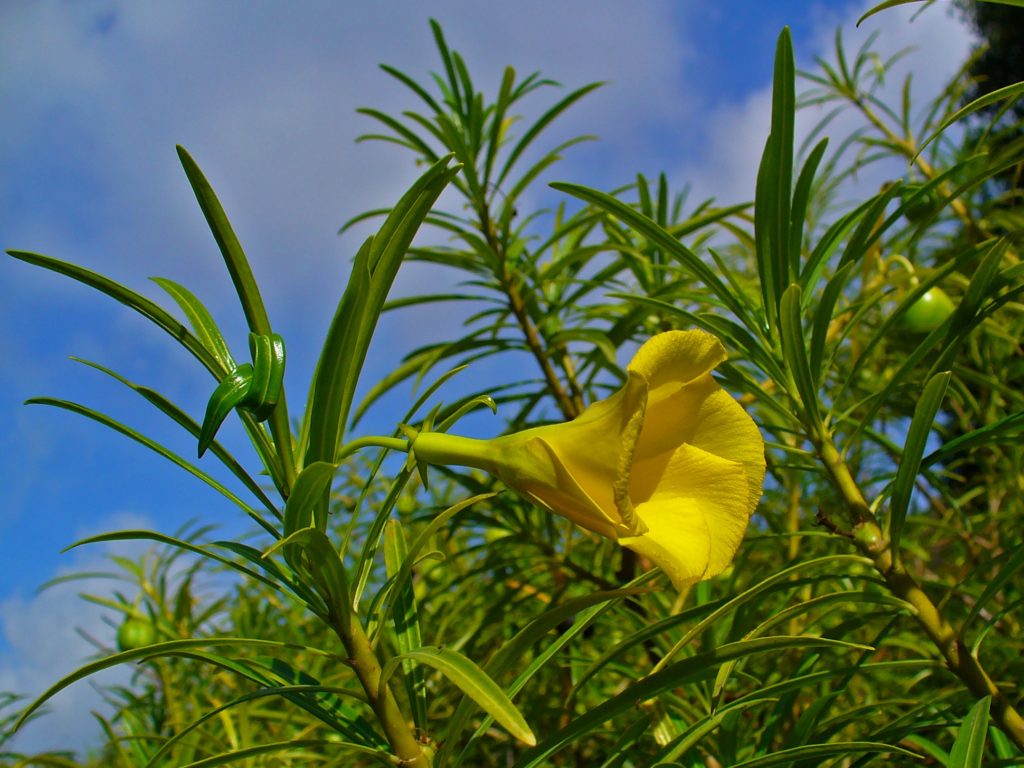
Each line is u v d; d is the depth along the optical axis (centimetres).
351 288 27
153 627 63
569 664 45
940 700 35
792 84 31
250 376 28
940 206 34
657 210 50
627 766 44
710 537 27
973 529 46
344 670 53
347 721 31
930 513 65
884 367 60
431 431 30
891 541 33
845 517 48
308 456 29
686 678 29
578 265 60
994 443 33
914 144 67
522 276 55
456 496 71
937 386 29
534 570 55
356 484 71
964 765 27
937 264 60
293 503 27
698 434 28
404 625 33
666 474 28
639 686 29
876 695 49
